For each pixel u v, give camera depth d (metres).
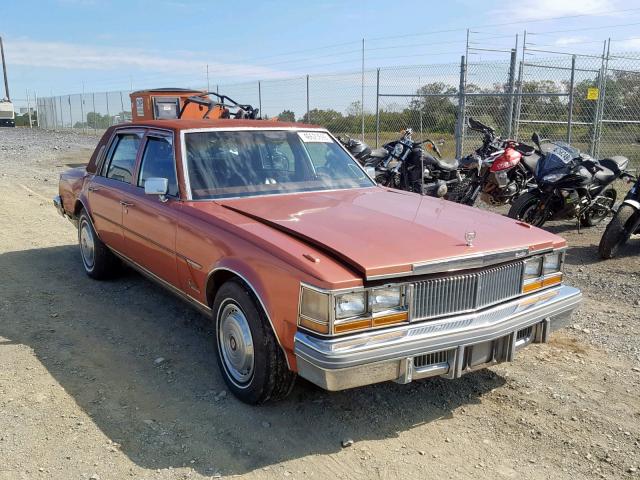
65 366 4.16
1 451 3.15
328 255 3.20
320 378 2.99
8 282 5.98
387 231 3.49
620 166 8.28
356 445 3.27
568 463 3.11
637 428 3.42
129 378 3.99
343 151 5.22
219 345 3.81
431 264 3.14
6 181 13.55
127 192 5.01
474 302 3.33
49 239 7.87
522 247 3.54
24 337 4.64
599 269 6.52
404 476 3.00
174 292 4.53
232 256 3.56
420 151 8.66
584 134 13.14
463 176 9.17
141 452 3.17
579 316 5.13
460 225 3.75
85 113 40.19
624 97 12.99
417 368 3.18
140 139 5.08
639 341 4.60
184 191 4.24
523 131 13.84
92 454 3.14
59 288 5.80
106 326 4.88
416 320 3.18
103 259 5.80
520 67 12.71
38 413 3.53
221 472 3.02
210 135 4.61
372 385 3.93
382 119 16.41
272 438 3.32
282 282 3.18
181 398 3.74
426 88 14.70
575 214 7.93
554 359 4.31
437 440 3.32
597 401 3.72
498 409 3.64
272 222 3.65
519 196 8.39
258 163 4.61
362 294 3.03
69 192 6.44
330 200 4.27
